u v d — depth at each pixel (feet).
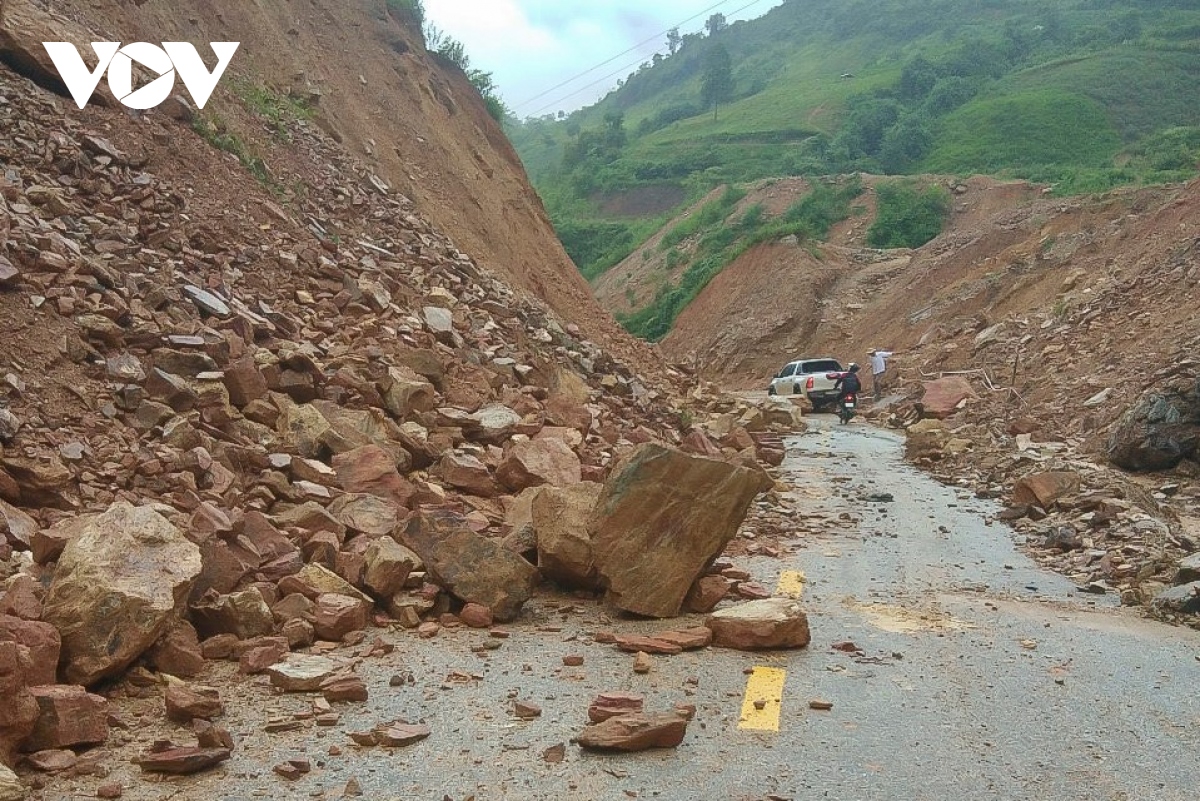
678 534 23.68
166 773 14.39
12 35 41.37
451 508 28.66
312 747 15.48
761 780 14.76
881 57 497.46
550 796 14.10
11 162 36.09
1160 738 16.75
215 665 18.76
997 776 15.08
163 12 57.41
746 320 161.07
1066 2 492.54
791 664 20.25
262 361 32.09
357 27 86.79
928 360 105.91
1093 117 291.79
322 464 27.84
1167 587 26.55
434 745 15.71
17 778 13.00
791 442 68.85
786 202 218.18
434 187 75.92
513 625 22.49
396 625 21.71
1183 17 391.04
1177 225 93.76
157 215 39.11
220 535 21.44
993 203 187.93
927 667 20.33
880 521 38.58
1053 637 22.85
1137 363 68.28
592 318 85.10
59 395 25.72
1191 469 48.47
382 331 40.68
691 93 590.55
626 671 19.49
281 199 49.29
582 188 358.84
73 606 16.81
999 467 50.21
